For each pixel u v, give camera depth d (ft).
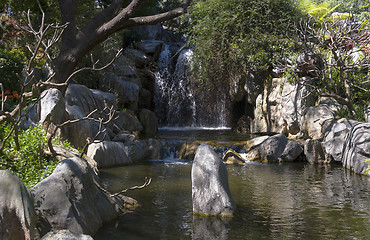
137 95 62.23
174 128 67.97
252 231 17.58
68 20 43.73
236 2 55.36
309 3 62.59
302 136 45.37
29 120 30.25
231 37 56.39
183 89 72.23
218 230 17.76
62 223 15.28
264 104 54.65
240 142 43.32
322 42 41.47
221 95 64.69
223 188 20.76
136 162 39.17
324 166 36.73
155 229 17.85
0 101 40.01
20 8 61.82
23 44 59.88
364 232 17.38
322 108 42.22
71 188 16.69
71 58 43.37
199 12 57.16
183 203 22.65
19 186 13.92
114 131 49.52
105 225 18.28
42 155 20.88
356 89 44.91
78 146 33.68
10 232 13.15
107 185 27.30
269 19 55.26
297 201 23.16
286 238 16.67
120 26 45.60
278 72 53.52
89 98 46.47
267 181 29.35
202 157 21.59
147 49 76.69
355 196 24.34
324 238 16.63
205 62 57.52
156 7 93.81
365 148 32.68
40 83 16.06
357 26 40.01
